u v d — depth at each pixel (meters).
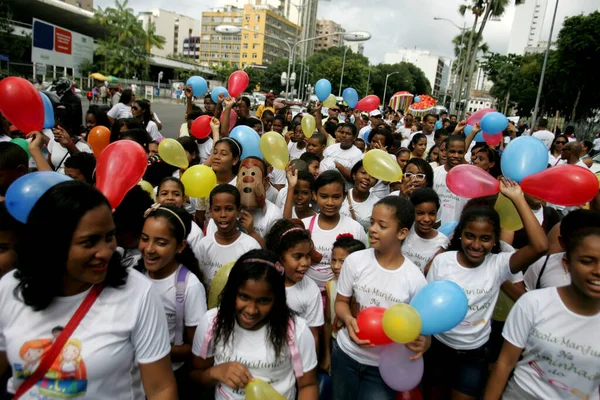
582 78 25.42
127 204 2.45
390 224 2.21
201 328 1.97
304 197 3.55
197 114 6.17
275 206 3.57
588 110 27.77
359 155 5.55
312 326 2.52
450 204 4.23
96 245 1.32
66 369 1.34
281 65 61.94
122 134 4.43
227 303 1.86
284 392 1.88
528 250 2.25
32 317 1.37
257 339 1.87
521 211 2.34
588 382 1.79
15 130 4.59
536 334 1.88
